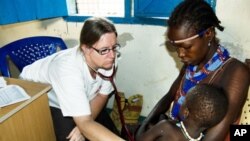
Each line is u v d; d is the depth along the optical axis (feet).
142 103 6.81
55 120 4.64
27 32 7.59
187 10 2.70
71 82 3.73
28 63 6.25
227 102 2.59
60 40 6.44
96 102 4.70
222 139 2.64
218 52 2.95
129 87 6.98
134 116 6.48
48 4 6.37
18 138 3.69
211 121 2.45
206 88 2.51
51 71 4.10
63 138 4.56
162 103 4.09
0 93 3.89
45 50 6.45
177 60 5.97
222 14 5.11
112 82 4.49
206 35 2.76
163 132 2.85
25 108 3.70
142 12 5.76
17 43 6.05
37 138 4.12
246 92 2.74
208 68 2.99
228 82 2.73
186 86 3.34
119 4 6.38
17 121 3.60
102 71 4.24
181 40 2.72
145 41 6.14
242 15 4.97
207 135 2.65
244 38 5.13
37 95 3.87
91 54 3.63
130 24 6.11
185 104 2.65
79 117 3.73
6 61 5.83
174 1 5.34
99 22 3.51
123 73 6.83
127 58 6.56
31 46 6.27
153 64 6.34
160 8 5.55
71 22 6.84
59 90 3.86
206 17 2.69
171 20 2.82
